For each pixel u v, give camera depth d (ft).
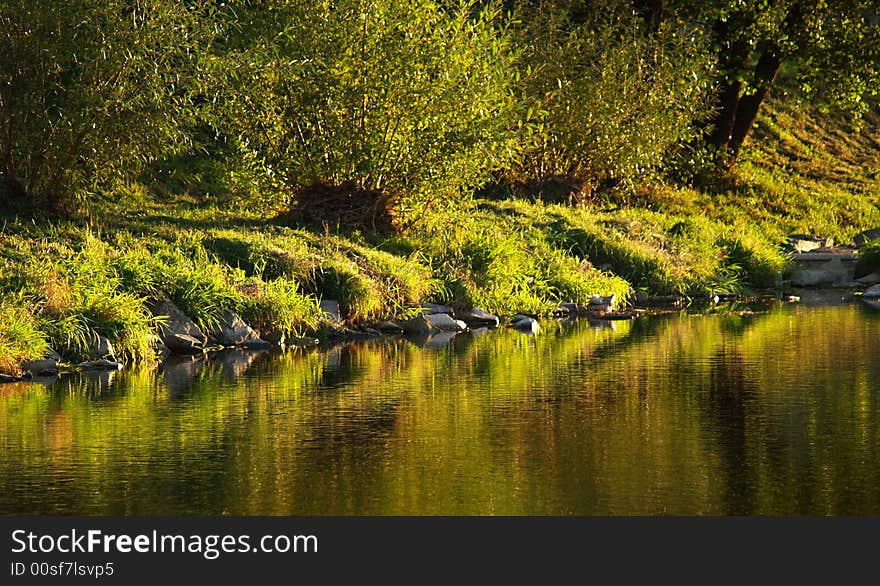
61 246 111.96
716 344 106.11
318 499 54.29
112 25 121.70
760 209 215.72
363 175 142.51
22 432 68.90
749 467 59.21
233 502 53.93
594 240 157.48
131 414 74.28
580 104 186.91
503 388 82.99
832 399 77.51
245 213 148.15
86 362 95.20
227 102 139.85
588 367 92.73
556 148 188.03
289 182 144.05
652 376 87.76
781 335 112.16
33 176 126.52
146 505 53.62
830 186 247.29
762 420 70.79
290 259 121.49
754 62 276.62
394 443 65.31
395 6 141.08
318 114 142.31
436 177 142.10
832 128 276.62
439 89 140.46
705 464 59.88
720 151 221.46
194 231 127.44
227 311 109.19
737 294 156.35
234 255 122.31
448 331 120.57
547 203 184.85
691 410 74.08
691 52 193.98
